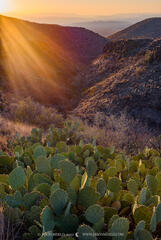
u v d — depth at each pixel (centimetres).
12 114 1566
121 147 851
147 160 419
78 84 4753
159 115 2631
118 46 5203
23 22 7938
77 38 8806
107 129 1140
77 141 735
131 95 2981
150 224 190
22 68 4819
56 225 189
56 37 8288
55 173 254
